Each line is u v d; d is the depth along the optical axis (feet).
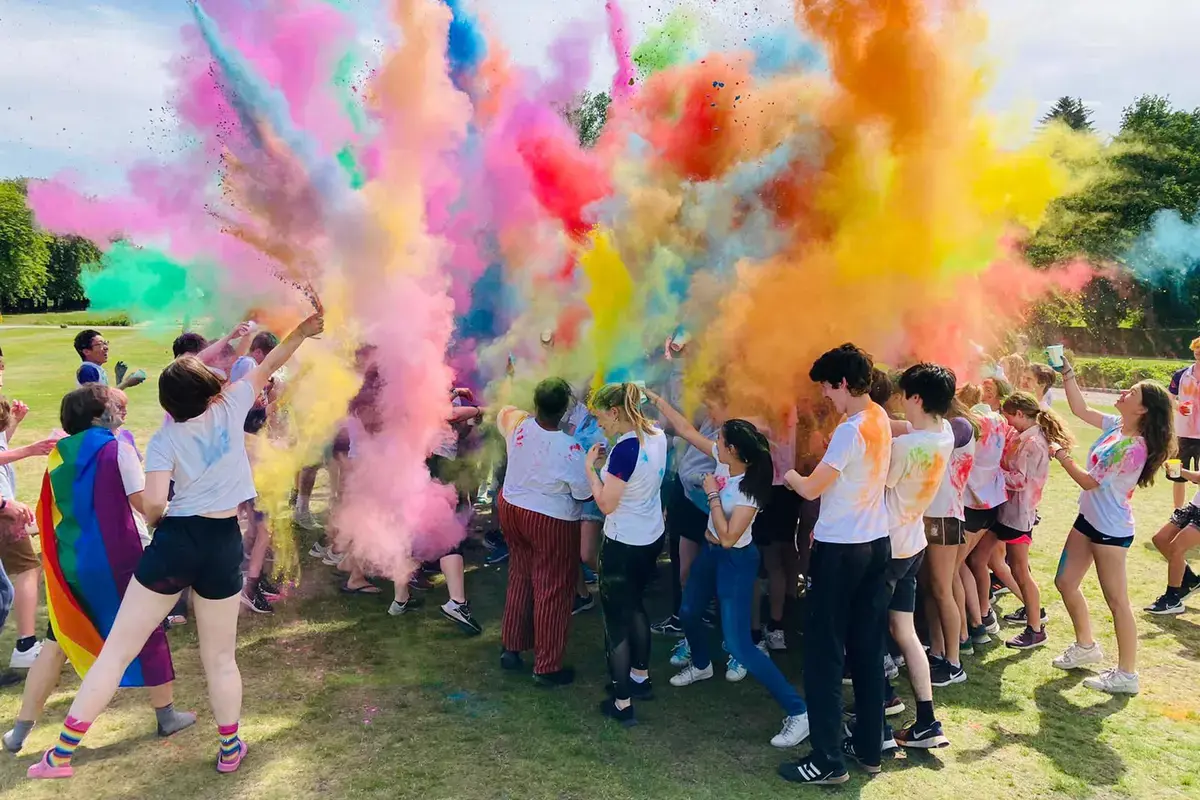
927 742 11.92
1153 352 60.08
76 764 11.03
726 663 15.11
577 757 11.57
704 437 14.12
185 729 12.04
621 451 12.39
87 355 17.94
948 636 14.34
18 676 13.34
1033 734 12.63
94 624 11.16
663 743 12.08
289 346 11.81
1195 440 24.99
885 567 11.13
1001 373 17.67
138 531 11.68
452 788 10.70
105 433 11.39
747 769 11.40
